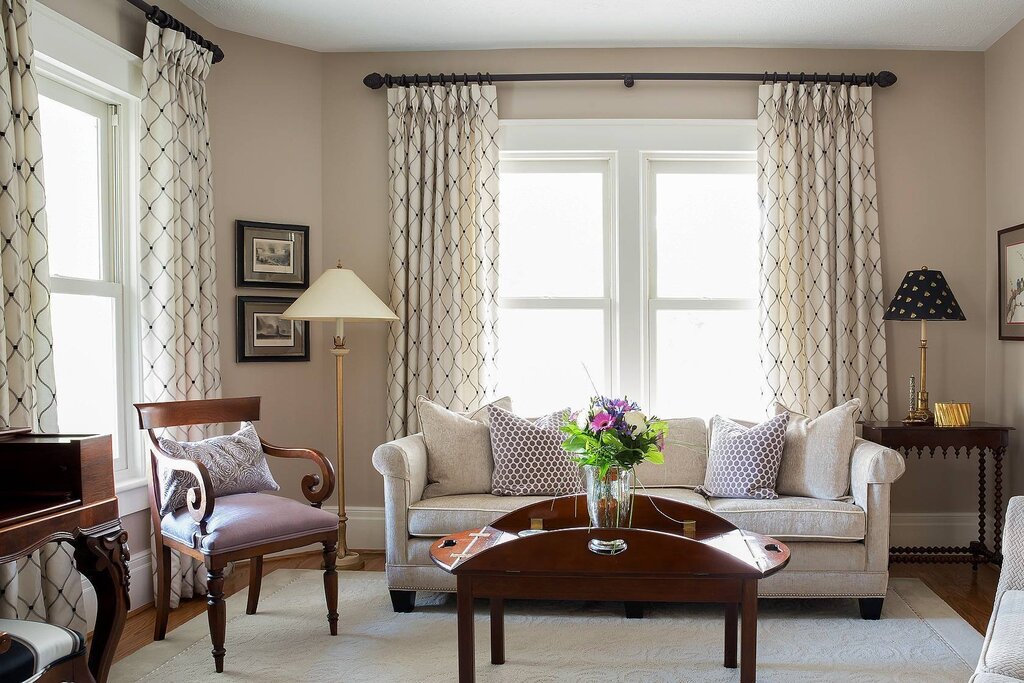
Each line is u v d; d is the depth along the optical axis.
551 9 3.70
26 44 2.57
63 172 3.06
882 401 4.03
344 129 4.25
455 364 4.08
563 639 2.87
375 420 4.25
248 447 3.11
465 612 2.32
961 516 4.13
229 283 3.94
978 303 4.12
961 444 3.62
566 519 2.81
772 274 4.03
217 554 2.58
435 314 4.11
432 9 3.71
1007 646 1.68
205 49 3.64
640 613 3.10
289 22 3.87
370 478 4.27
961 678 2.50
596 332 4.27
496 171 4.14
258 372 4.04
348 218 4.25
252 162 4.02
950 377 4.13
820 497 3.28
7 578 2.33
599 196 4.28
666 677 2.52
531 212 4.30
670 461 3.68
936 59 4.14
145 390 3.29
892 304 3.83
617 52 4.18
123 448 3.31
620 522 2.57
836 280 4.05
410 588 3.17
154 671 2.59
